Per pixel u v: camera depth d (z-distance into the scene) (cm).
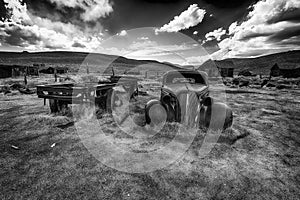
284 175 278
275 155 341
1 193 232
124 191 237
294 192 239
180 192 236
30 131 452
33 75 2977
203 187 247
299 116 638
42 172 279
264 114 666
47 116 566
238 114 663
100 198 224
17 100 930
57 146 369
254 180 264
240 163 310
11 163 305
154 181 258
